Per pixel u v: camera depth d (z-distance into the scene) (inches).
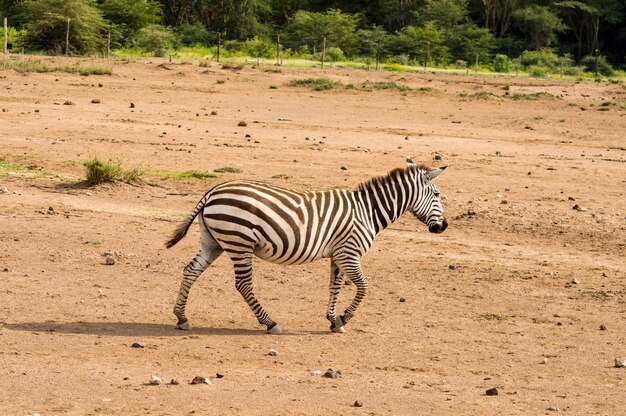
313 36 2866.6
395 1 3484.3
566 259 622.2
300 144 1076.5
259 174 872.3
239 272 412.2
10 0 2662.4
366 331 440.8
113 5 2674.7
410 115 1427.2
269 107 1427.2
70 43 2158.0
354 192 437.7
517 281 556.1
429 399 339.3
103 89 1491.1
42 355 371.2
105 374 350.0
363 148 1074.1
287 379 355.9
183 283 420.8
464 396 345.7
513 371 384.8
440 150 1093.1
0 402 312.2
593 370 390.3
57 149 946.7
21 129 1063.6
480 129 1314.0
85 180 788.6
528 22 3449.8
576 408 336.5
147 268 542.9
